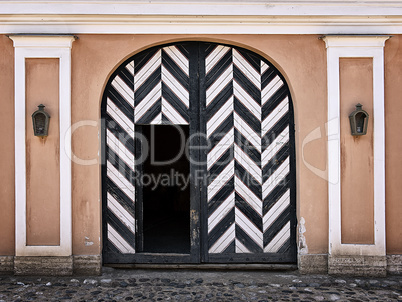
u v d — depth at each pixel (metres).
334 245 4.42
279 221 4.66
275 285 4.15
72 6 4.34
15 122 4.35
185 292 3.97
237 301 3.76
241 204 4.68
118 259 4.62
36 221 4.39
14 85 4.37
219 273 4.52
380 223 4.43
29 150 4.38
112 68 4.45
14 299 3.76
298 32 4.46
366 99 4.44
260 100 4.66
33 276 4.36
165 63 4.64
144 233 6.49
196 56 4.64
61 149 4.36
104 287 4.09
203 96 4.65
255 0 4.36
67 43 4.34
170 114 4.65
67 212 4.36
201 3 4.36
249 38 4.47
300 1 4.38
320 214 4.48
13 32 4.37
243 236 4.66
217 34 4.45
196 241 4.65
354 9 4.40
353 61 4.45
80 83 4.41
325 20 4.42
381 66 4.42
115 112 4.64
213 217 4.67
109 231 4.64
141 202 4.73
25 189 4.36
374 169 4.43
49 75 4.38
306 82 4.48
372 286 4.15
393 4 4.39
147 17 4.36
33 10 4.33
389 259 4.47
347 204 4.46
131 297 3.84
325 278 4.35
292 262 4.64
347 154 4.45
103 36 4.43
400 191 4.50
